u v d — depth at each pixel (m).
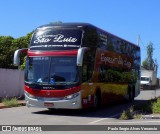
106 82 22.81
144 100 32.91
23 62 32.00
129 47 29.08
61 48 18.58
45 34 19.16
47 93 18.41
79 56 17.61
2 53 36.72
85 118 17.94
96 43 20.69
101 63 21.61
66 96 18.19
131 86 29.86
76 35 18.72
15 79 28.69
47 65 18.67
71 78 18.23
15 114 19.02
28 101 18.92
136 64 31.55
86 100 19.08
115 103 28.52
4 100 24.86
